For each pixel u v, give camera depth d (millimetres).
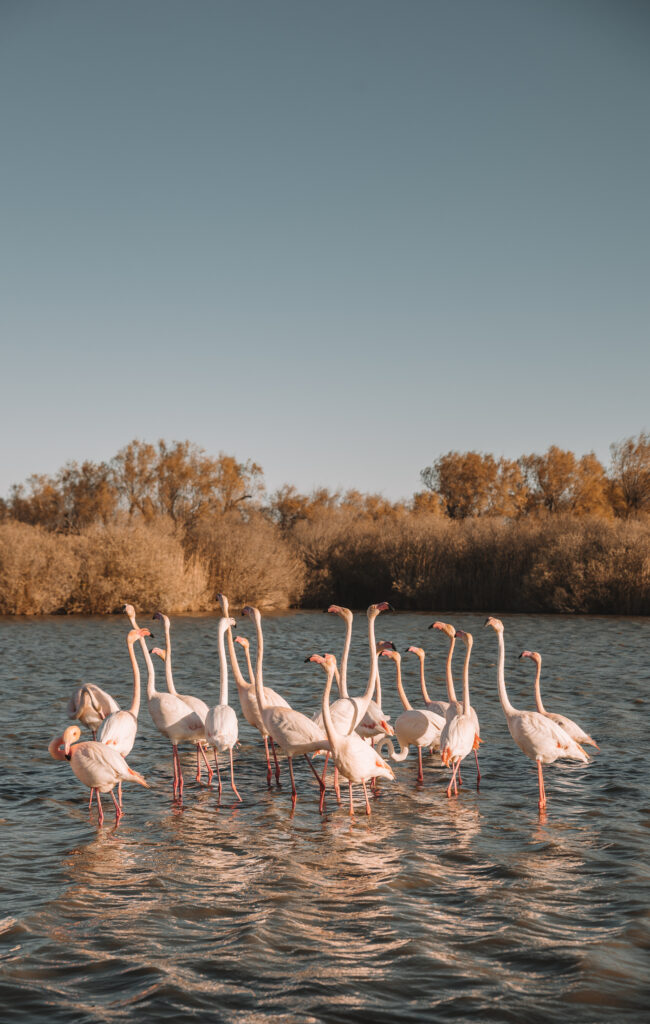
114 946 6051
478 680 18828
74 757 8641
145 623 34062
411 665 21562
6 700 16172
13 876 7363
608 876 7355
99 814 9141
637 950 5988
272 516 65812
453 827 8750
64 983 5531
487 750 12242
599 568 38938
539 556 41594
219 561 42812
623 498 54469
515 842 8258
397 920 6484
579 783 10391
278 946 6051
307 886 7168
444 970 5707
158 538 40531
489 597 43062
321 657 8898
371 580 46469
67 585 37750
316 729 9188
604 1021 5082
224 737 9445
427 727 10359
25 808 9352
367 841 8328
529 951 5973
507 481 60594
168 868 7578
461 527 46969
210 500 55750
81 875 7402
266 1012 5176
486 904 6781
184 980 5555
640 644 26391
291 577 44719
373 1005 5262
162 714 9875
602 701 16062
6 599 37375
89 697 11141
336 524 51031
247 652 11195
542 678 19109
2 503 60719
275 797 9953
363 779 9125
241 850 8070
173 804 9609
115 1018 5086
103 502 55938
